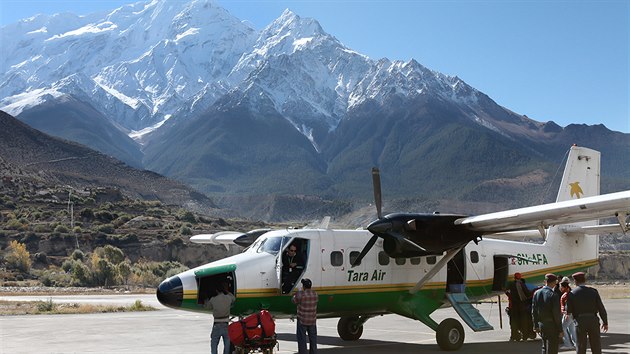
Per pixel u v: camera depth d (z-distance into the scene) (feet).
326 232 63.77
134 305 117.50
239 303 58.75
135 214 367.66
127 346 66.03
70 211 340.18
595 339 45.96
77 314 106.73
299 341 54.49
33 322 91.71
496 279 72.90
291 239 61.67
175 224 342.64
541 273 75.87
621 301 134.00
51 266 248.93
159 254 281.13
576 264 79.00
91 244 280.72
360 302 64.44
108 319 96.94
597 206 55.21
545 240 77.15
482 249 72.38
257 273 59.62
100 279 212.23
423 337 74.33
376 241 65.72
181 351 62.39
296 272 61.67
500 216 59.47
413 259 67.26
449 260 66.69
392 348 65.10
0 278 221.05
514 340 70.69
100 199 410.72
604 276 350.84
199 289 57.26
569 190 77.92
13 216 318.24
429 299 67.87
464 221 62.08
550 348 47.62
